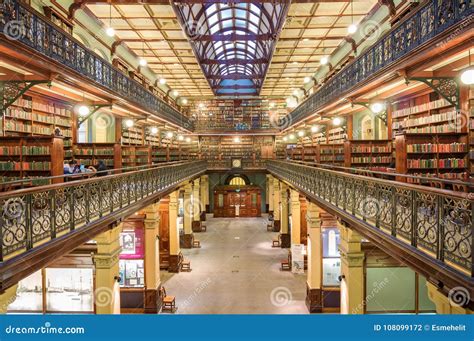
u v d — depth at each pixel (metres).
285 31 14.01
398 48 7.67
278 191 24.73
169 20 12.97
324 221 12.02
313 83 22.67
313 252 11.89
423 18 6.63
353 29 11.27
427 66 6.99
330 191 8.44
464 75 6.09
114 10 12.10
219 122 27.98
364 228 6.19
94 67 9.91
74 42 8.69
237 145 28.44
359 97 11.17
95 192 6.51
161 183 11.55
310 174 10.80
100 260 8.02
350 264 8.80
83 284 9.91
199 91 26.09
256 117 28.03
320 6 11.78
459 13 5.42
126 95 12.75
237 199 30.55
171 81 22.83
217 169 27.08
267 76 21.27
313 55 17.14
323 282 11.92
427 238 4.37
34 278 9.92
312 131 22.59
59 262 9.91
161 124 20.02
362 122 15.69
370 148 12.24
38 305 9.91
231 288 14.17
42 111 10.57
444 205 3.98
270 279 15.17
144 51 16.50
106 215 6.69
